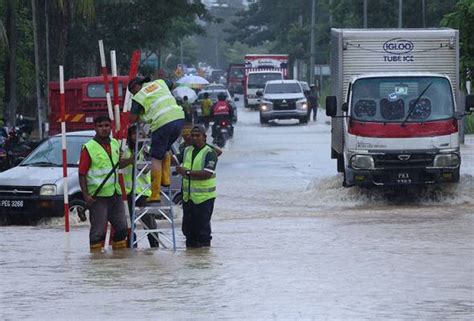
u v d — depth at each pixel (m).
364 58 45.38
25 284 22.78
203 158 29.50
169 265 25.48
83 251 29.23
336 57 46.41
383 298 20.39
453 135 42.56
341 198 44.59
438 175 42.38
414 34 45.19
